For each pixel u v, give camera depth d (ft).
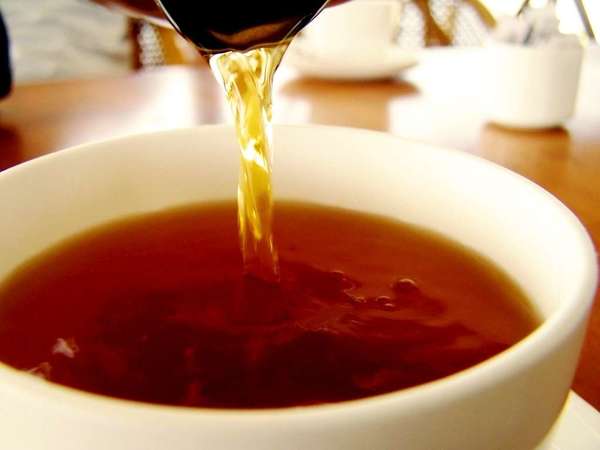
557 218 0.71
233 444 0.38
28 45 3.82
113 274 0.86
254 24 0.77
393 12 2.90
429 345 0.71
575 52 1.81
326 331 0.73
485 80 1.98
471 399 0.41
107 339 0.71
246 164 0.87
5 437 0.43
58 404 0.39
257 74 0.85
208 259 0.91
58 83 2.33
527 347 0.45
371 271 0.87
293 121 1.95
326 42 2.88
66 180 0.91
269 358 0.68
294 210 1.04
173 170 1.02
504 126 1.93
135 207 1.00
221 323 0.74
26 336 0.71
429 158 0.94
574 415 0.74
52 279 0.83
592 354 0.92
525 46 1.83
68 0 3.97
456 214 0.91
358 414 0.39
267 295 0.80
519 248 0.79
